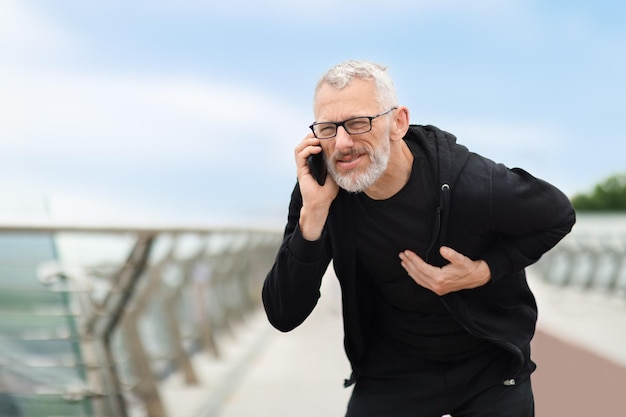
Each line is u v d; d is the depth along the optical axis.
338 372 5.92
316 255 2.21
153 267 4.14
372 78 2.05
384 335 2.46
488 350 2.38
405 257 2.19
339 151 2.05
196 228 4.45
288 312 2.29
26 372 3.55
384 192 2.16
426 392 2.36
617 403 4.81
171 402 4.75
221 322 7.02
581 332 7.91
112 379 3.54
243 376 5.70
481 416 2.35
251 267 9.34
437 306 2.30
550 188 2.22
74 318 3.46
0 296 3.53
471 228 2.18
